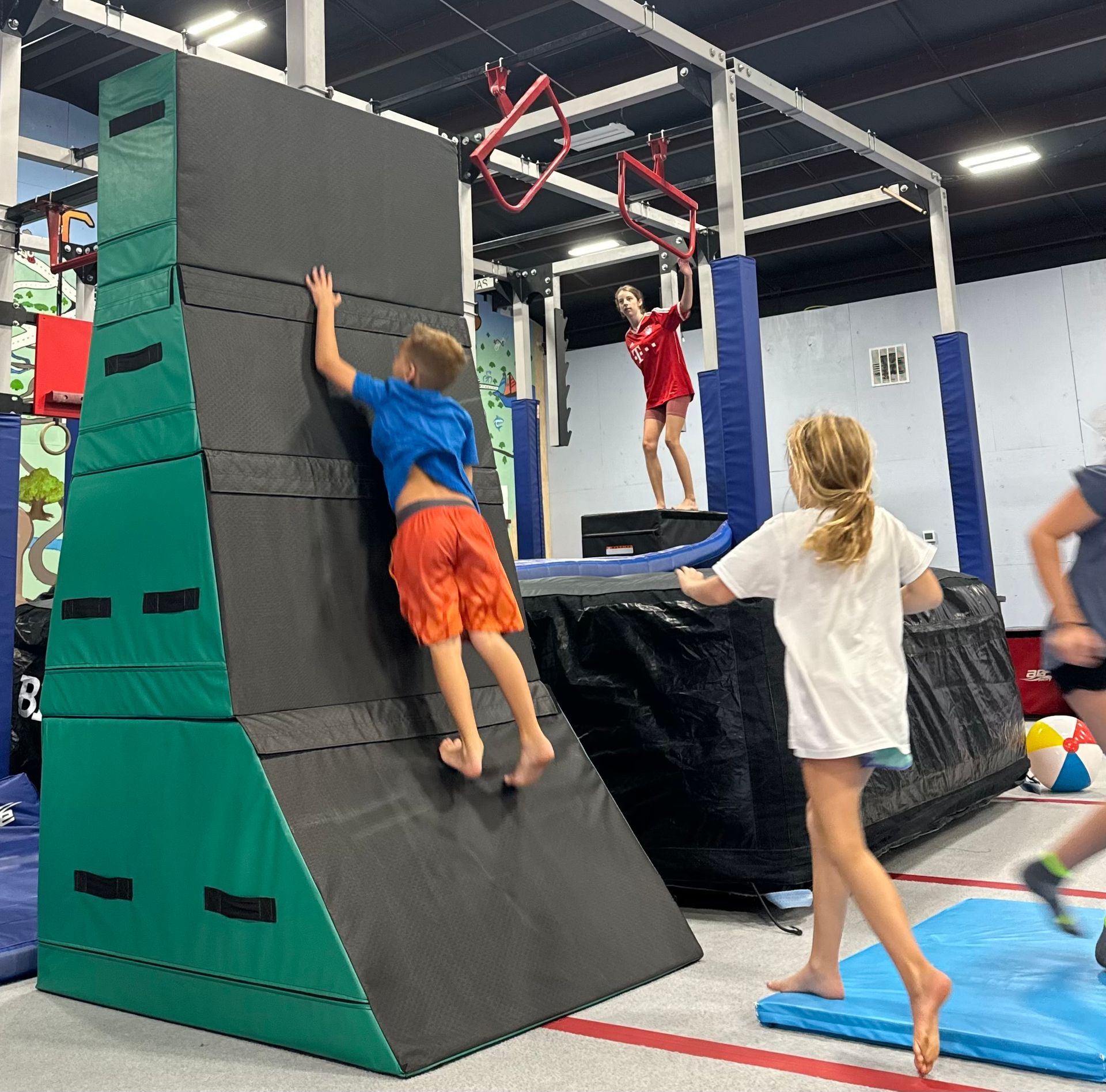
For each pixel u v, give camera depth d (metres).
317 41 3.48
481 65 7.98
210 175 2.72
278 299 2.81
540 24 7.45
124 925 2.60
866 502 2.21
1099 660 2.26
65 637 2.82
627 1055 2.17
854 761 2.15
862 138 6.90
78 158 6.16
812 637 2.21
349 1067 2.15
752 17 7.54
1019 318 10.94
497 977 2.36
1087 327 10.60
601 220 8.39
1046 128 8.65
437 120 8.77
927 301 11.41
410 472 2.69
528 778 2.71
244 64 5.40
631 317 6.73
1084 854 2.41
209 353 2.64
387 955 2.24
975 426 7.68
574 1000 2.44
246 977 2.34
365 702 2.68
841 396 11.85
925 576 2.30
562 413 7.81
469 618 2.68
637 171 5.69
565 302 12.88
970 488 7.60
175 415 2.61
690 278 6.27
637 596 3.71
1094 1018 2.12
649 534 6.11
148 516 2.64
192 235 2.67
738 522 5.19
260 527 2.61
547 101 8.43
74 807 2.75
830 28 7.60
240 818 2.39
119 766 2.66
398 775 2.58
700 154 9.30
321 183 2.96
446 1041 2.18
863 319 11.75
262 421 2.70
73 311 7.63
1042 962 2.49
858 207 8.13
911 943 2.01
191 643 2.51
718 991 2.56
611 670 3.71
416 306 3.16
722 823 3.42
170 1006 2.49
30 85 8.49
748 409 5.16
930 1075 2.01
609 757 3.66
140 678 2.62
